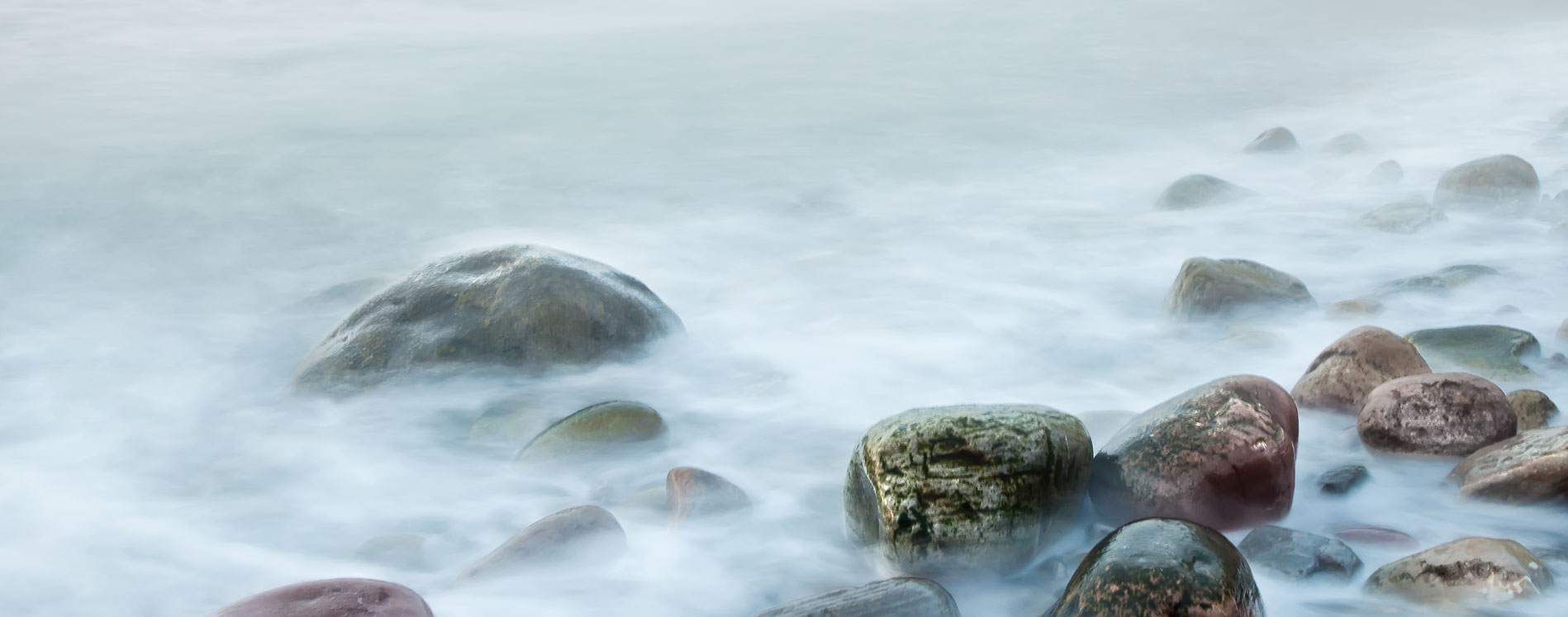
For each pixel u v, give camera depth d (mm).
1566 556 2615
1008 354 4539
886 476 2701
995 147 10055
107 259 6914
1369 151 8812
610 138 10867
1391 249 5867
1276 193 7516
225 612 2381
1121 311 5109
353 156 10164
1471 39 17297
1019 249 6379
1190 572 2213
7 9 19438
